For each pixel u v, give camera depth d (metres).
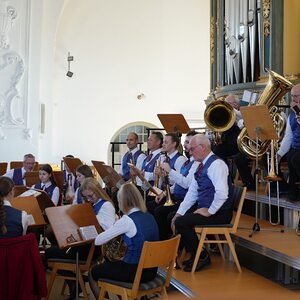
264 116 3.85
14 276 3.08
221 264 4.09
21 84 9.86
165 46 12.23
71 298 4.09
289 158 4.27
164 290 3.06
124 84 12.05
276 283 3.60
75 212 3.47
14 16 9.79
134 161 5.79
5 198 3.29
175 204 4.39
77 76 11.77
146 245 2.79
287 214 4.38
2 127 9.70
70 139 11.72
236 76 7.10
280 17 6.48
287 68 6.50
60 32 11.61
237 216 3.73
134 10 12.07
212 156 3.76
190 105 12.35
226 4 7.42
